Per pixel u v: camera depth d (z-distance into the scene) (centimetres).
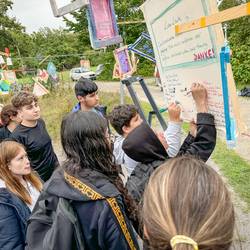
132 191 178
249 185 499
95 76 2733
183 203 90
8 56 1306
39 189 260
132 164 226
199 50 171
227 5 1238
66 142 163
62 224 145
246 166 570
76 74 2577
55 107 1307
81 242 147
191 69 184
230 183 512
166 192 93
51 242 145
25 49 4684
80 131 159
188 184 94
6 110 407
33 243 155
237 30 1683
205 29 162
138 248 156
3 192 221
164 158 188
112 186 155
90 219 147
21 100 352
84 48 3438
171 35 193
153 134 189
